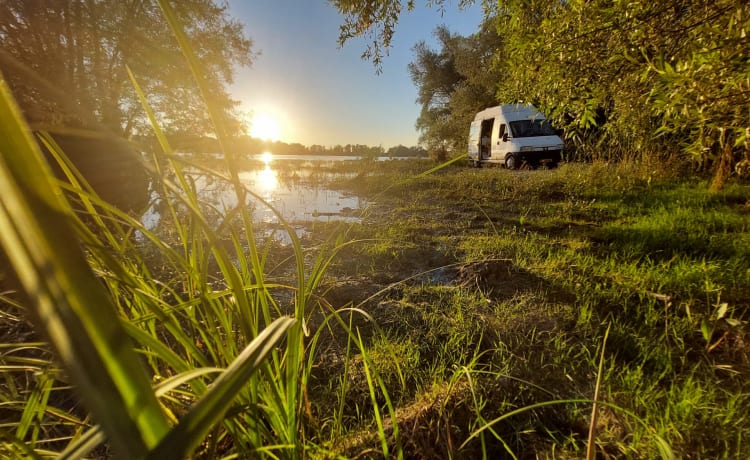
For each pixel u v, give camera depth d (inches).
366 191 380.5
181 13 275.9
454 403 58.7
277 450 41.5
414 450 51.7
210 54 308.7
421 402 60.9
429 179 380.8
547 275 116.0
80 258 12.1
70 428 54.4
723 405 59.4
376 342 80.4
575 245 147.6
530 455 53.2
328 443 48.3
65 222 11.9
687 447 51.3
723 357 72.3
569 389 64.8
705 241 139.6
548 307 95.1
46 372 34.9
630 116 104.2
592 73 99.0
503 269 119.9
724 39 65.1
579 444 54.1
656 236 149.7
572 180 301.3
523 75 115.9
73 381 11.3
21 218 11.1
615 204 226.2
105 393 12.3
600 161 299.9
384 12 131.3
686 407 56.7
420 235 176.7
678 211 188.2
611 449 52.2
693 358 72.9
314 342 48.9
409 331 86.9
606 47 92.0
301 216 244.1
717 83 63.8
